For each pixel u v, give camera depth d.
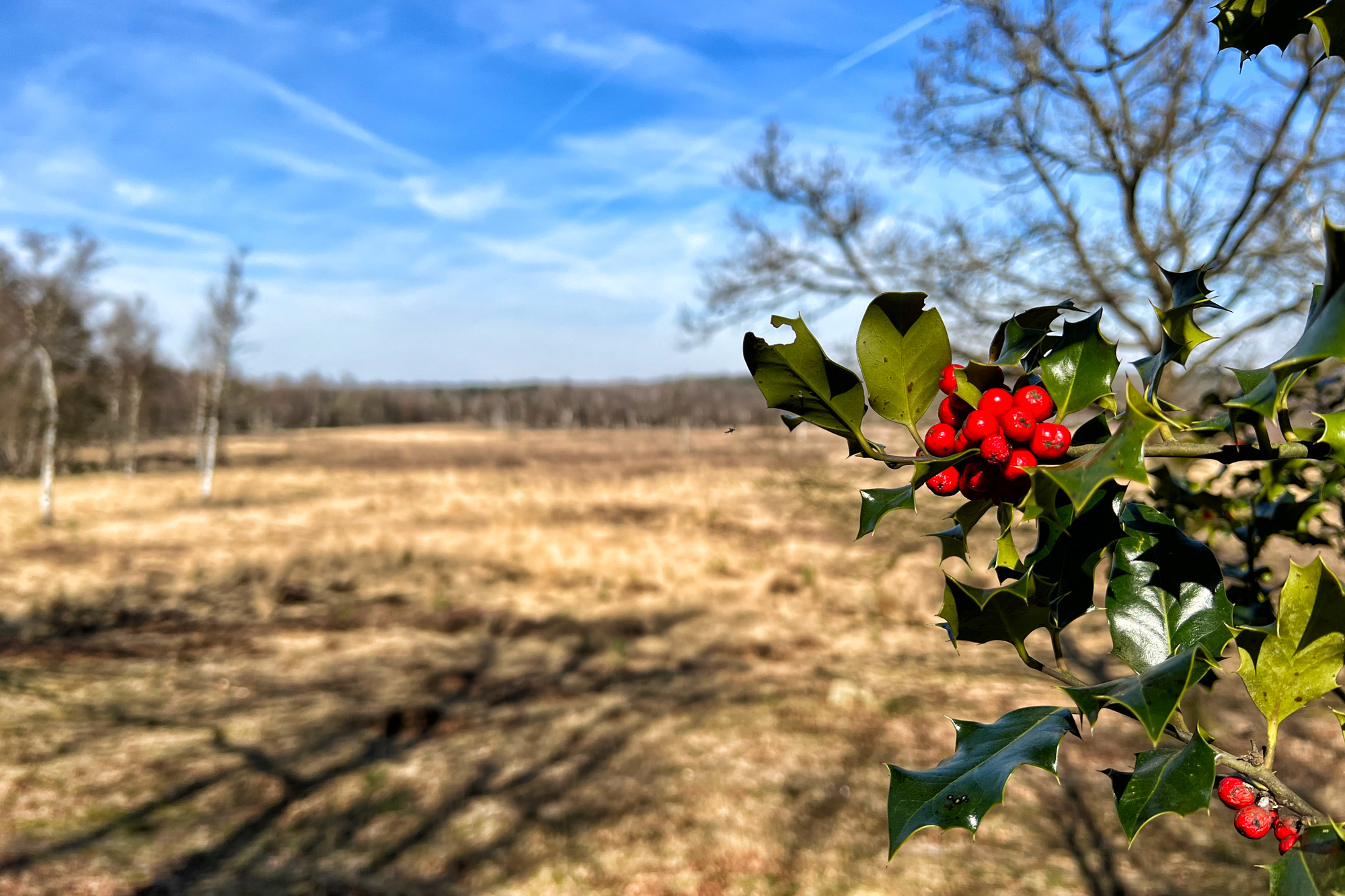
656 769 6.06
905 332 0.64
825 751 6.26
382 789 5.79
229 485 28.47
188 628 10.04
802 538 14.87
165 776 5.93
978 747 0.66
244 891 4.52
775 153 8.66
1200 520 1.91
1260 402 0.55
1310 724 5.01
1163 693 0.56
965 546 0.71
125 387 33.06
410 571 13.36
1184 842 4.87
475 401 92.19
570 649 9.22
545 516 19.44
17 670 8.14
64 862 4.77
